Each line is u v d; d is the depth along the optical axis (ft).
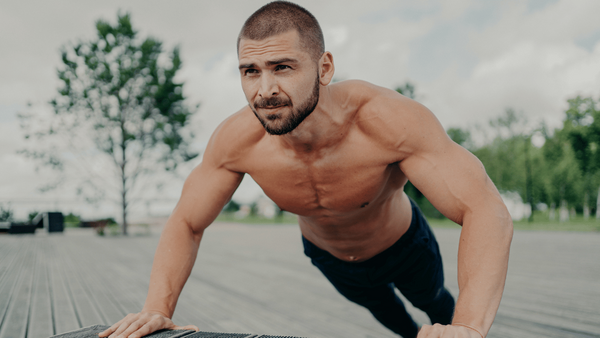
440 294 6.44
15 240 36.91
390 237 5.44
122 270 18.01
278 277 16.11
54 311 10.48
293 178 4.08
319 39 3.19
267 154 4.04
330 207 4.32
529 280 14.65
